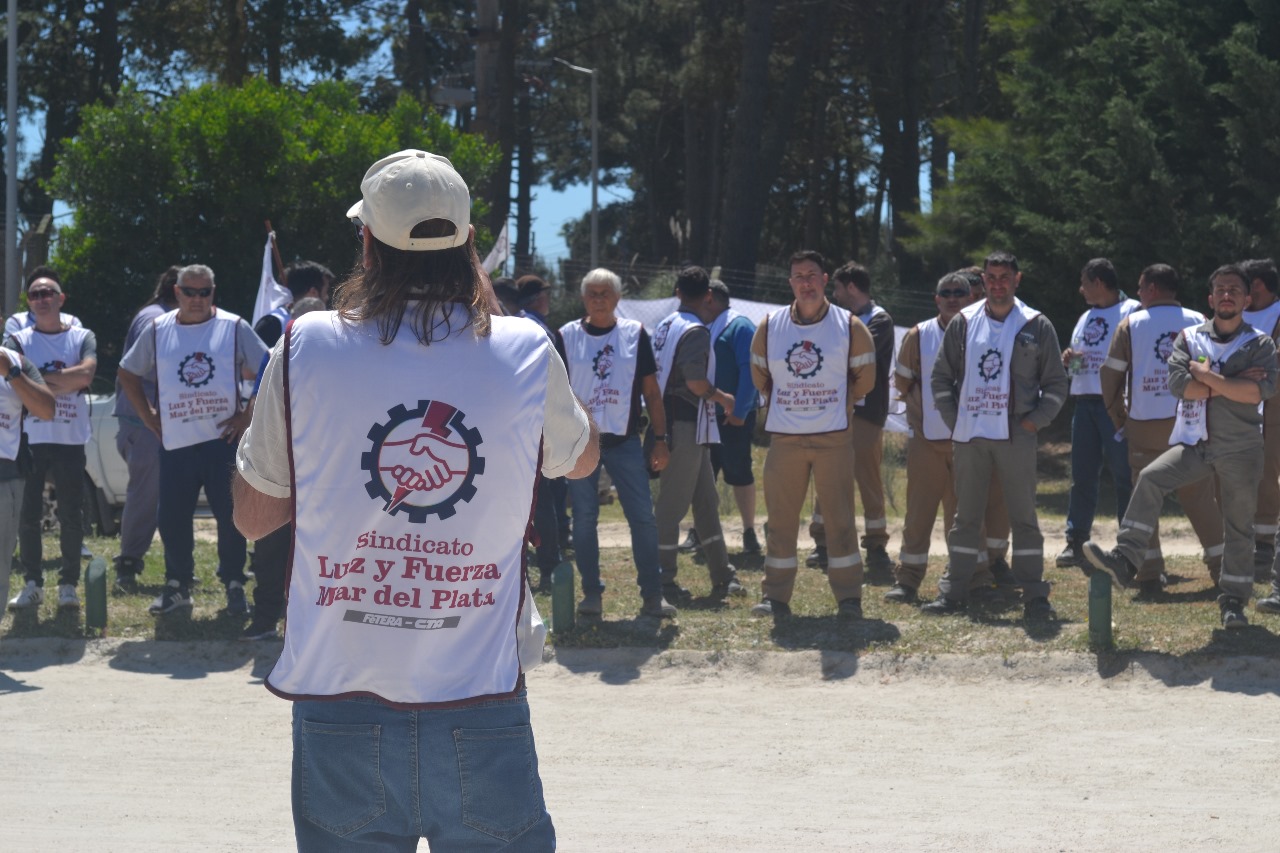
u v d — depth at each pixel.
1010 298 8.29
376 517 2.55
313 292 8.63
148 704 7.02
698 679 7.53
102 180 20.47
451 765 2.59
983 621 8.12
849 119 41.62
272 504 2.70
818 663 7.57
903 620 8.27
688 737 6.35
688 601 9.11
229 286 20.73
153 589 9.66
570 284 27.16
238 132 20.45
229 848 4.72
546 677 7.59
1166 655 7.27
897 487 15.37
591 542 8.44
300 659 2.60
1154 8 17.03
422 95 42.28
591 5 44.31
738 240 24.39
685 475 9.16
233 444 8.46
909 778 5.61
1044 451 19.53
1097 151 16.59
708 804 5.27
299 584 2.61
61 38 38.81
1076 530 10.15
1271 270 9.20
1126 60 17.30
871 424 10.22
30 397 7.32
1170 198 16.14
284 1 36.38
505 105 29.31
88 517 12.87
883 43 32.94
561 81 47.62
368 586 2.56
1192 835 4.77
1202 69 16.33
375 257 2.71
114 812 5.17
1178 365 7.58
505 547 2.63
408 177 2.64
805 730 6.45
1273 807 5.09
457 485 2.57
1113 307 9.95
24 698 7.15
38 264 21.31
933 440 8.90
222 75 36.81
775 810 5.17
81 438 8.88
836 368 8.21
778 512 8.44
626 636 8.03
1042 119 18.78
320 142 21.11
